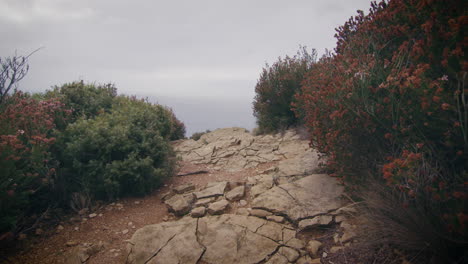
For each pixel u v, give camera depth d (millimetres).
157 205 4336
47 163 4152
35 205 3879
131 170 4535
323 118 3746
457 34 2105
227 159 6754
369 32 3740
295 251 2643
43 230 3441
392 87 2664
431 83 2125
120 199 4496
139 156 4859
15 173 3275
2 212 3068
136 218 3855
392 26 3137
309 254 2592
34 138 3699
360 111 2973
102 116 5699
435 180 2078
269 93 8633
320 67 5355
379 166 2838
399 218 2223
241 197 4207
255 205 3635
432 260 2043
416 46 2434
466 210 1806
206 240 2902
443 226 1978
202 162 6781
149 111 6301
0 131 3496
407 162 2055
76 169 4414
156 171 4750
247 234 2959
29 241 3180
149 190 4840
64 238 3285
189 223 3262
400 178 2168
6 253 2926
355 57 3592
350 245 2553
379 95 3018
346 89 3092
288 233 2965
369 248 2402
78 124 4793
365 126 2926
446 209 2008
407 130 2469
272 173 5086
